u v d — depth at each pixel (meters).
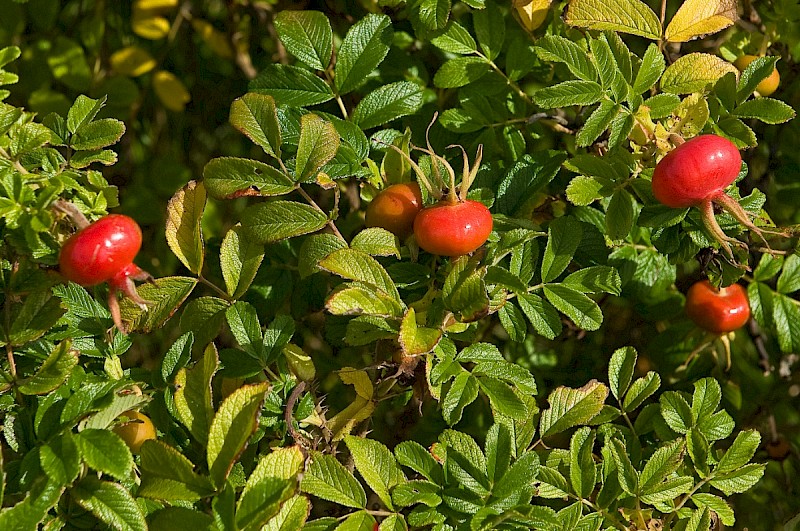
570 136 0.91
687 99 0.83
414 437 0.92
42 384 0.75
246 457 0.78
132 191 1.01
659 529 0.79
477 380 0.77
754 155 0.98
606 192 0.81
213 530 0.73
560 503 0.82
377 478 0.76
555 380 0.96
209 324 0.80
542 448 0.84
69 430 0.74
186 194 0.79
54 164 0.80
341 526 0.76
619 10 0.84
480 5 0.86
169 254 1.02
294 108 0.84
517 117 0.89
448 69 0.87
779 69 0.96
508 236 0.79
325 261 0.76
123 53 1.03
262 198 0.98
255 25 1.05
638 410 0.93
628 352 0.83
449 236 0.77
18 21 1.02
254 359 0.79
